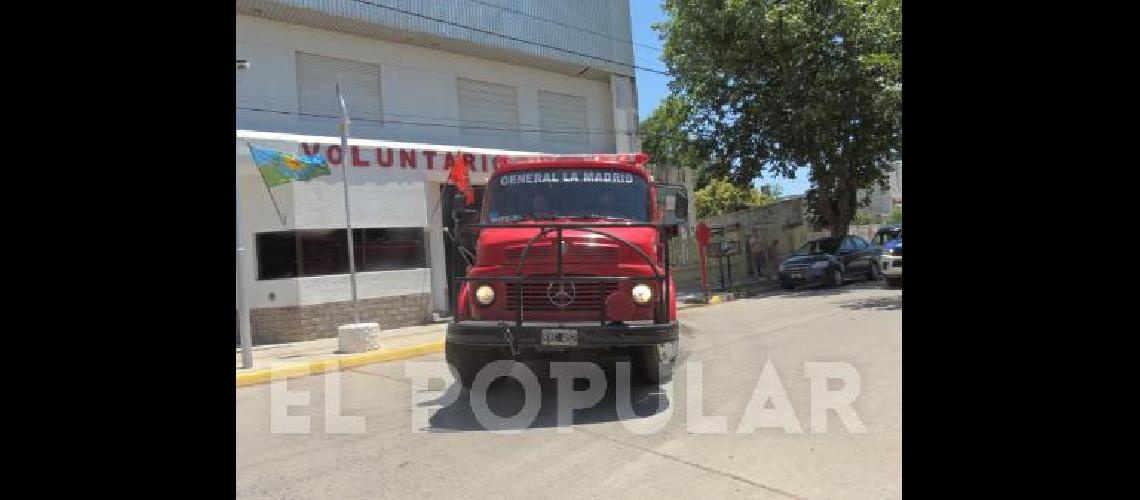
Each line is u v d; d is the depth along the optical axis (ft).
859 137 67.00
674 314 21.94
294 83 46.14
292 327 41.60
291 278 41.78
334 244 43.45
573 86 63.93
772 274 81.76
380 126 50.34
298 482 15.58
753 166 71.31
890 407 19.62
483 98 56.95
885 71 59.88
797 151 67.05
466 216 25.98
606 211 24.36
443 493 14.58
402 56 51.72
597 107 65.82
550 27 59.77
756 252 77.00
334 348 37.19
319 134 47.06
